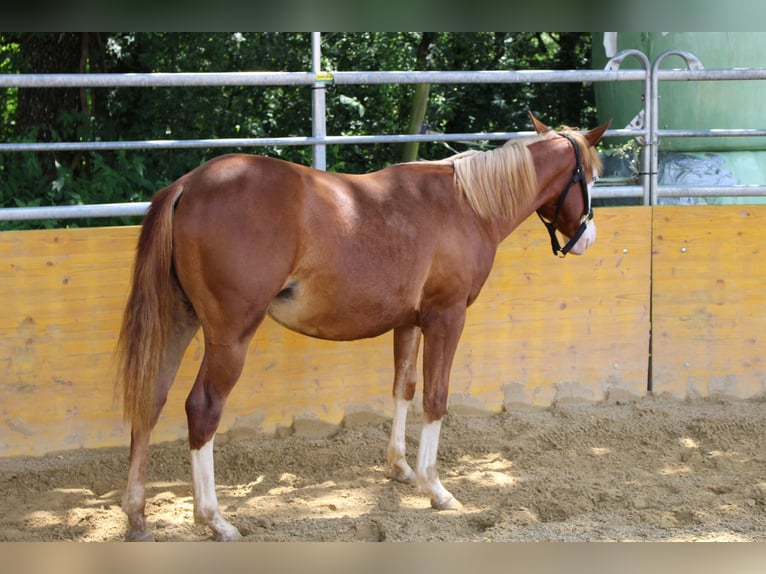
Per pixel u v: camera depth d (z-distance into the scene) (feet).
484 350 18.25
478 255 13.64
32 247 15.49
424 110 26.32
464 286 13.48
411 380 14.75
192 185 11.56
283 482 14.97
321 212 11.94
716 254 19.02
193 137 26.58
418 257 12.79
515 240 18.21
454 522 12.80
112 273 15.97
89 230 15.79
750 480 14.75
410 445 16.69
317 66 16.96
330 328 12.60
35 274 15.55
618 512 13.26
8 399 15.52
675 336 19.08
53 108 25.73
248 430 16.93
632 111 23.65
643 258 18.80
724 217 18.95
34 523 12.82
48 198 21.04
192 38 26.50
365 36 29.30
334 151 27.68
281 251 11.55
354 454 16.19
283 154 27.04
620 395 18.94
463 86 31.30
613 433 17.26
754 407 18.75
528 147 14.56
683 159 22.21
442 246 13.12
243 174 11.59
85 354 15.93
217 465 15.66
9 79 14.89
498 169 13.84
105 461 15.47
